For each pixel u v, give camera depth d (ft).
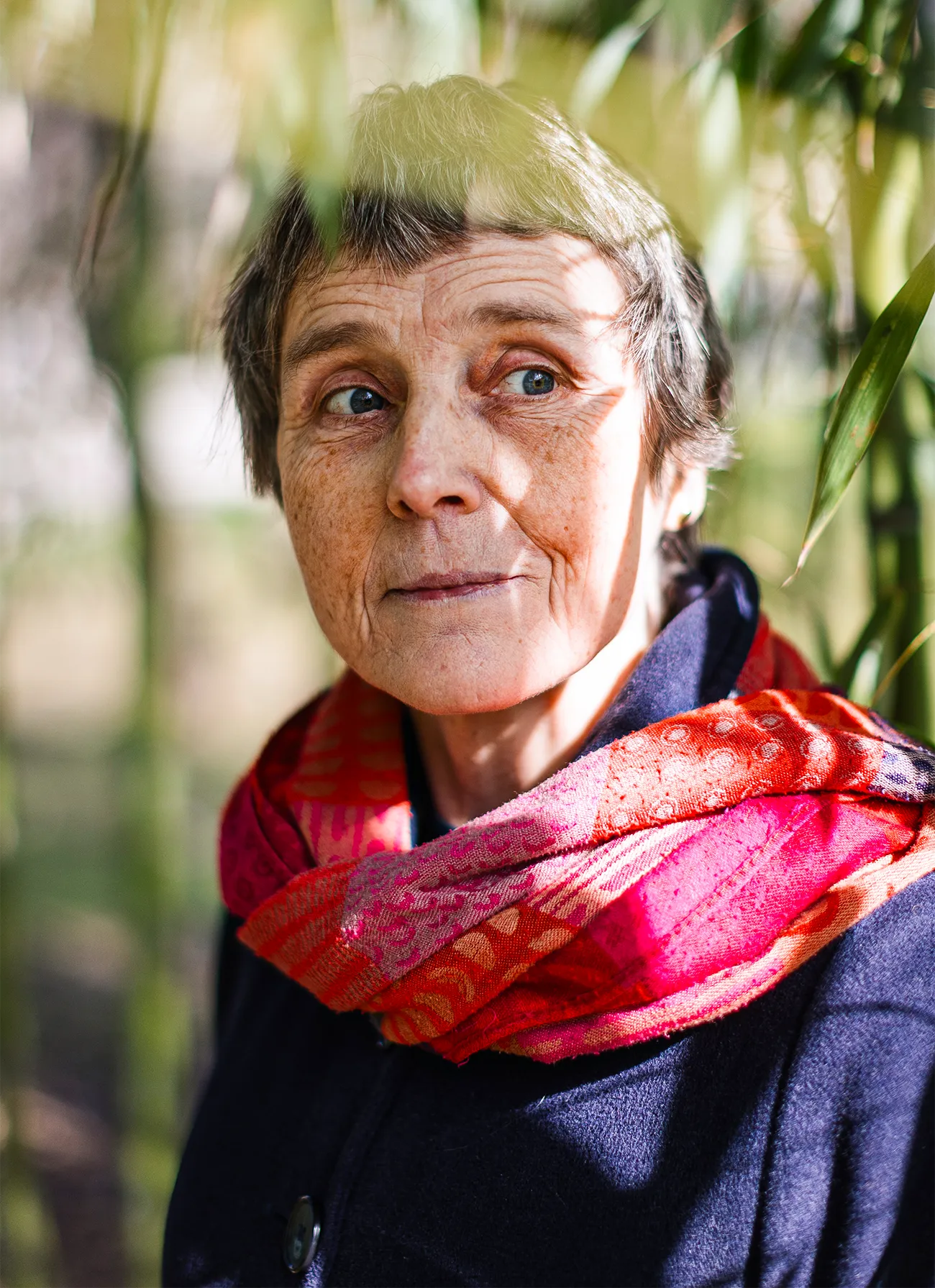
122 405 4.78
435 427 2.05
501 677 2.11
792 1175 1.98
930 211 2.50
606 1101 2.09
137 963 5.29
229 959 3.16
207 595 11.28
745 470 3.51
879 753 2.12
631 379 2.15
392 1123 2.27
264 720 12.50
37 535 4.94
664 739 2.12
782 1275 1.97
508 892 2.06
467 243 2.03
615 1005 2.01
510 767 2.46
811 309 3.04
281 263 2.22
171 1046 5.28
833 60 2.44
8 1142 4.38
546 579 2.13
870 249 2.51
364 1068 2.44
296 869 2.50
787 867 2.00
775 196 2.71
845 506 3.90
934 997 1.99
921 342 2.63
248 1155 2.53
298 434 2.26
